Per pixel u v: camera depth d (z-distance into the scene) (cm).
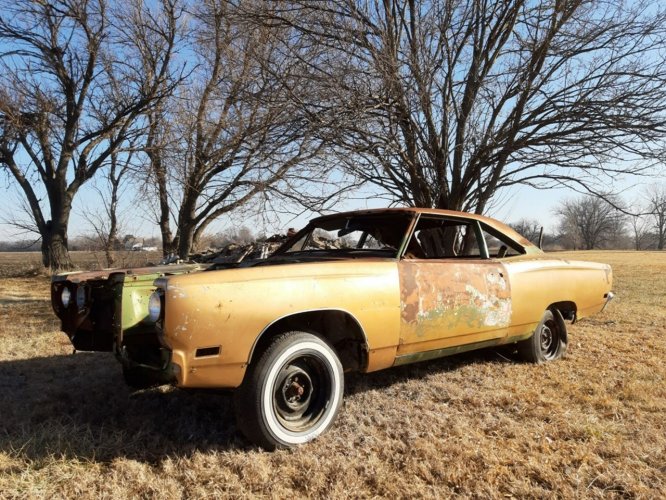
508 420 351
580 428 332
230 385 293
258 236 1016
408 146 769
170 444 311
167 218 1961
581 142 723
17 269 2347
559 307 532
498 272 446
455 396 400
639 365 495
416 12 759
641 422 350
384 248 416
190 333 281
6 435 323
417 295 374
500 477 273
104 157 2075
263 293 302
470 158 762
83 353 565
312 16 754
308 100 730
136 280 351
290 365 316
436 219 442
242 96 827
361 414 362
